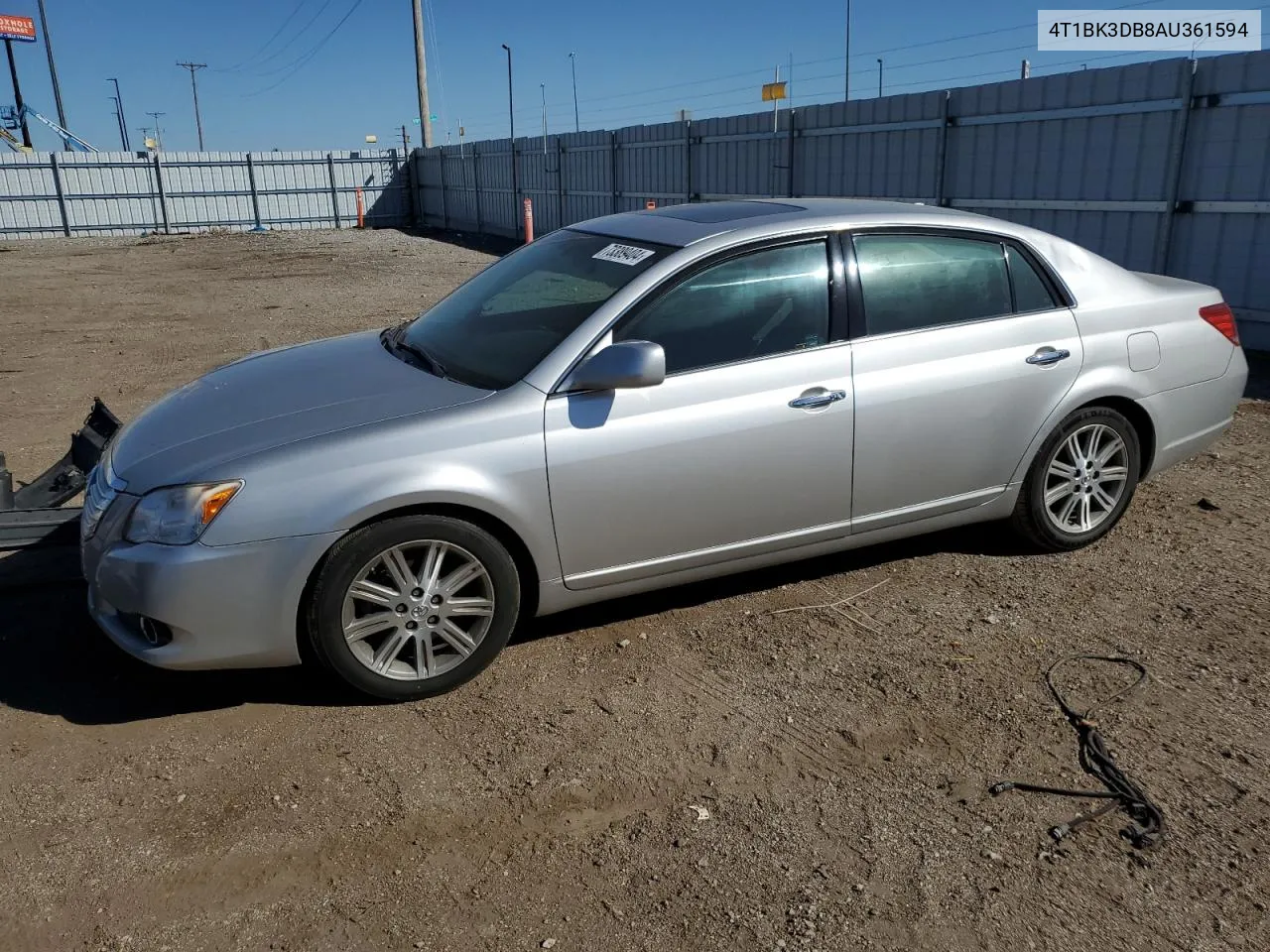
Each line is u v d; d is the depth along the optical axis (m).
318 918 2.62
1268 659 3.84
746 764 3.25
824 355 4.01
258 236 30.83
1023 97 11.25
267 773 3.22
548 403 3.60
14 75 45.25
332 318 13.28
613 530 3.76
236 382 4.12
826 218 4.13
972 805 3.04
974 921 2.58
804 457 3.99
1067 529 4.78
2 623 4.20
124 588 3.33
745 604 4.38
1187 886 2.70
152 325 12.85
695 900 2.67
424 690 3.61
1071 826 2.93
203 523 3.27
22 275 19.91
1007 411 4.39
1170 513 5.36
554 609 3.82
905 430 4.18
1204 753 3.28
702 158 18.28
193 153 32.91
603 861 2.82
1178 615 4.21
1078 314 4.55
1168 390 4.79
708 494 3.87
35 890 2.71
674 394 3.76
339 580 3.39
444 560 3.58
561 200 24.69
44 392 8.85
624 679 3.77
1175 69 9.54
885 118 13.43
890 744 3.35
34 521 4.25
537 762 3.27
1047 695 3.62
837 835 2.92
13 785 3.15
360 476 3.36
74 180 31.55
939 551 4.91
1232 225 9.32
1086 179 10.69
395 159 35.62
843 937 2.54
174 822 2.99
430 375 3.91
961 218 4.41
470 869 2.79
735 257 3.94
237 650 3.37
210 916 2.62
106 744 3.38
